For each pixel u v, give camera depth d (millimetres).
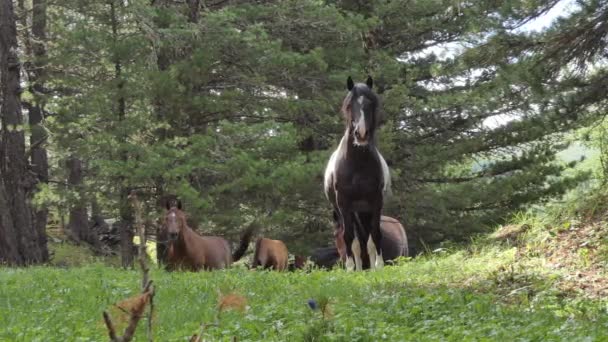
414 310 8422
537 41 16000
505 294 10484
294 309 8844
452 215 30109
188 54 26234
